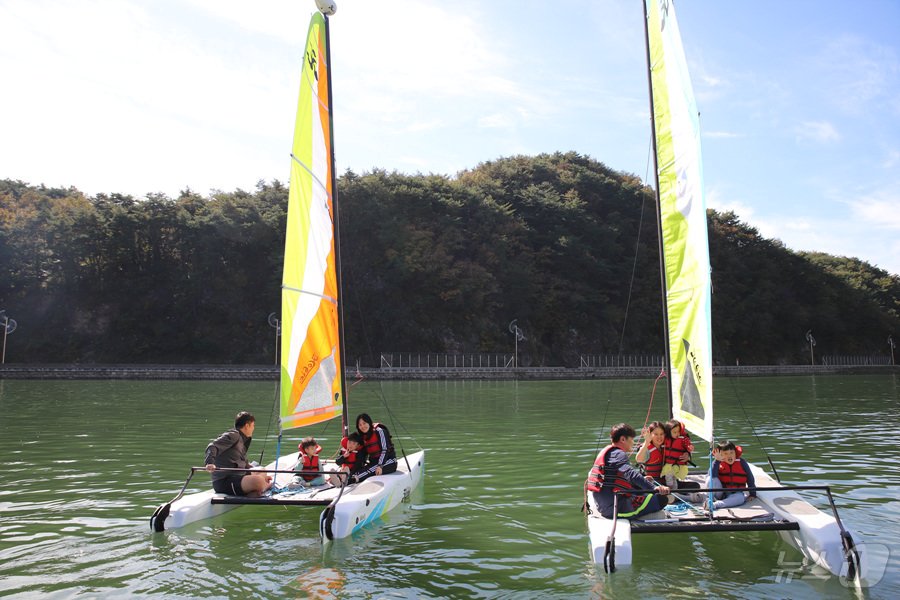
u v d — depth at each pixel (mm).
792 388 35844
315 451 8555
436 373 47344
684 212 7832
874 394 30312
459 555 6203
